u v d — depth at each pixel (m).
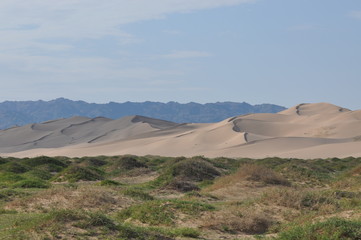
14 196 29.19
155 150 146.62
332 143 127.75
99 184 38.16
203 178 44.44
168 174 44.72
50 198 26.88
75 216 17.70
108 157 81.19
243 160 71.88
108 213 24.33
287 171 43.91
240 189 35.25
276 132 168.38
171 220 21.86
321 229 16.23
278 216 23.42
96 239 16.31
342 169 60.34
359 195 26.84
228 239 19.36
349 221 16.45
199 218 22.20
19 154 179.62
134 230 17.64
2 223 20.20
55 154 161.00
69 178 43.84
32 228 16.92
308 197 25.33
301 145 128.75
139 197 28.62
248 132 162.38
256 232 21.20
